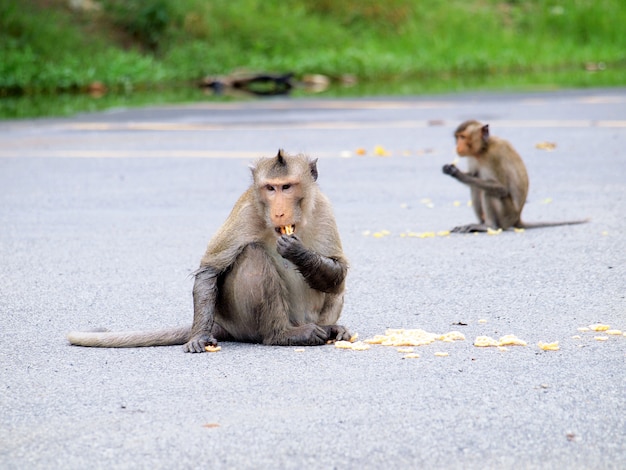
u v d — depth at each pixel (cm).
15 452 640
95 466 616
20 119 3077
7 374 812
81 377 799
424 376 777
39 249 1362
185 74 4444
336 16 5416
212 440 652
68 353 877
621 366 796
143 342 898
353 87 4269
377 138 2569
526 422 676
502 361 816
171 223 1545
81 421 693
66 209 1681
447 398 724
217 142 2525
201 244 1388
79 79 4112
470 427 668
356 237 1434
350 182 1939
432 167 2108
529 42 5481
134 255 1321
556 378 767
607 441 643
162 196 1788
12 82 3975
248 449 637
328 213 887
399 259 1280
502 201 1505
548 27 5800
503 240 1412
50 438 662
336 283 870
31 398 746
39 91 4044
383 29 5400
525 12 5956
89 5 4781
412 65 4872
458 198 1769
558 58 5231
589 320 959
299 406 713
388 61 4809
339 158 2255
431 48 5219
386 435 656
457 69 4959
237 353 863
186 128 2820
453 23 5528
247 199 889
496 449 633
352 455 625
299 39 5022
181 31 4741
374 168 2106
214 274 888
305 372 796
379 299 1073
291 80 4438
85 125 2912
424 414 692
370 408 706
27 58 4097
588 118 2864
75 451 639
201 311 879
